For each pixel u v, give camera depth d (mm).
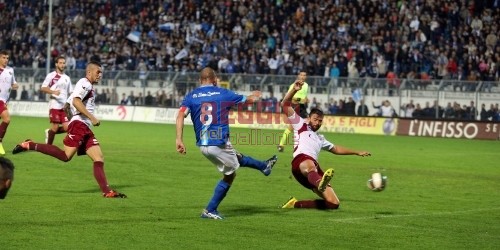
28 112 53406
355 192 18312
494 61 46656
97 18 60469
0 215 13672
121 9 60281
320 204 15492
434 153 30891
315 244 11945
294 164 15586
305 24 53375
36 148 16375
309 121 15773
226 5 57219
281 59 51188
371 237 12648
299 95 27062
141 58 55656
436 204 16734
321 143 15805
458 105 43125
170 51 55438
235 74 47562
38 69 53625
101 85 52594
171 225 13203
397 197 17656
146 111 50594
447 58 47594
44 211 14203
